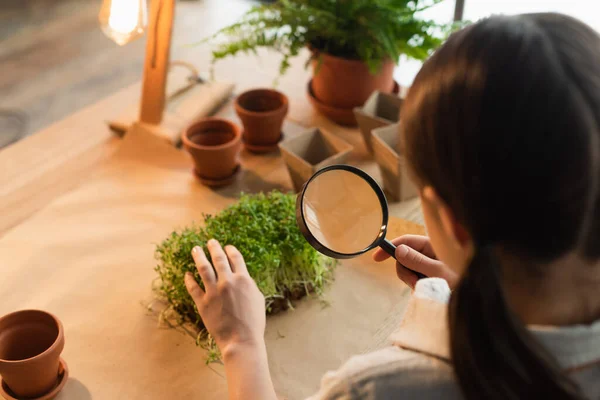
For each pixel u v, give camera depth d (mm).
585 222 476
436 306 637
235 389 826
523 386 495
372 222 854
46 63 2287
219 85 1836
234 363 850
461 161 491
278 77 1805
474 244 521
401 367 594
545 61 461
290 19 1557
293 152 1459
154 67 1579
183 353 1116
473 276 499
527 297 533
